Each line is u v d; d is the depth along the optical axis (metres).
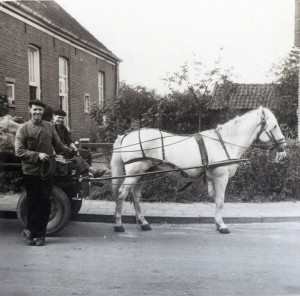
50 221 7.52
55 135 7.26
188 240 7.45
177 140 7.95
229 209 9.73
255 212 9.41
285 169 10.95
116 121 17.31
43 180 6.88
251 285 5.25
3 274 5.59
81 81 21.39
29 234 7.01
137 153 7.91
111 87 26.59
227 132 8.15
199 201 10.62
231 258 6.39
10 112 14.52
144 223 8.21
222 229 7.96
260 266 6.00
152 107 18.70
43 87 17.11
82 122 21.61
